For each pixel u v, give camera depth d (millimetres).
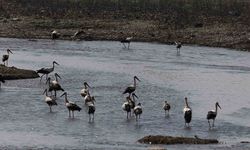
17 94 63344
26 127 51875
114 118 55406
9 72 71812
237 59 88375
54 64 81188
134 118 55562
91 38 103688
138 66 81500
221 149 45844
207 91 67625
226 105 61562
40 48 94812
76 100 61906
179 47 92750
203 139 48406
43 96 62969
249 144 47750
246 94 66688
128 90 63156
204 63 84938
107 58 87062
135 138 49125
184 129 52406
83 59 85875
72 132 50656
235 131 52219
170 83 71250
